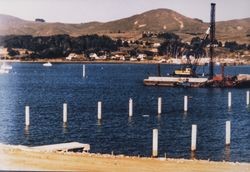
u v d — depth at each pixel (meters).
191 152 39.03
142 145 41.94
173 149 40.28
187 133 48.56
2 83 113.69
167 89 97.00
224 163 26.92
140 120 57.25
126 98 82.25
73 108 68.19
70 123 54.16
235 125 54.00
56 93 91.69
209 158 36.78
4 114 60.31
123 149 40.16
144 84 103.69
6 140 43.44
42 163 25.59
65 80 125.88
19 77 134.25
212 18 97.69
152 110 66.75
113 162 26.31
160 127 52.34
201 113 63.97
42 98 81.94
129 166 25.56
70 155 27.89
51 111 64.62
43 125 52.25
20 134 46.59
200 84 95.31
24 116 58.91
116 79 127.19
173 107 70.19
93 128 51.06
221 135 47.34
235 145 41.97
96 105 72.00
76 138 45.19
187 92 90.94
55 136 46.09
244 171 25.44
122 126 52.66
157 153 37.72
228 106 69.12
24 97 82.94
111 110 66.31
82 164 25.69
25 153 27.70
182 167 25.62
